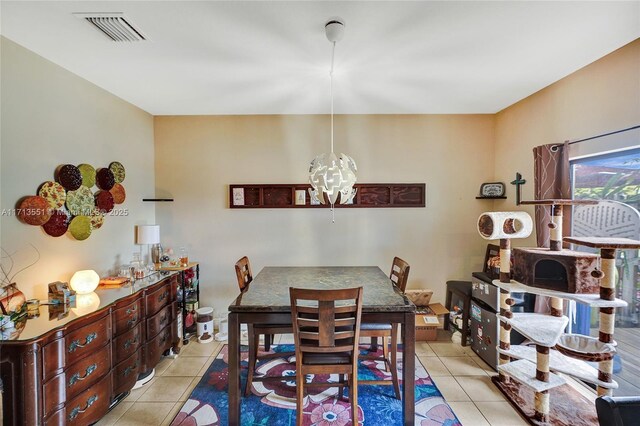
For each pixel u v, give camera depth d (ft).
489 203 11.51
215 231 11.57
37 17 5.41
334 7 5.20
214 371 8.41
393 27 5.81
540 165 8.28
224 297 11.62
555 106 8.46
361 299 5.43
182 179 11.55
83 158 8.07
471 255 11.57
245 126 11.51
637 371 6.40
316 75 7.98
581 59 7.09
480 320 9.00
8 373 4.68
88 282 7.16
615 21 5.58
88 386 5.75
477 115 11.46
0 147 5.98
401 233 11.55
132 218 10.19
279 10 5.28
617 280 6.74
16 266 6.25
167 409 6.82
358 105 10.48
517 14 5.40
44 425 4.88
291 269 9.46
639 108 6.16
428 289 11.59
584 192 7.59
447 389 7.50
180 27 5.78
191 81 8.34
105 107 8.91
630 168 6.45
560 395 7.19
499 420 6.43
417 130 11.50
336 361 5.70
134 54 6.82
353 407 5.63
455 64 7.36
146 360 7.67
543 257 6.38
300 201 11.44
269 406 6.92
